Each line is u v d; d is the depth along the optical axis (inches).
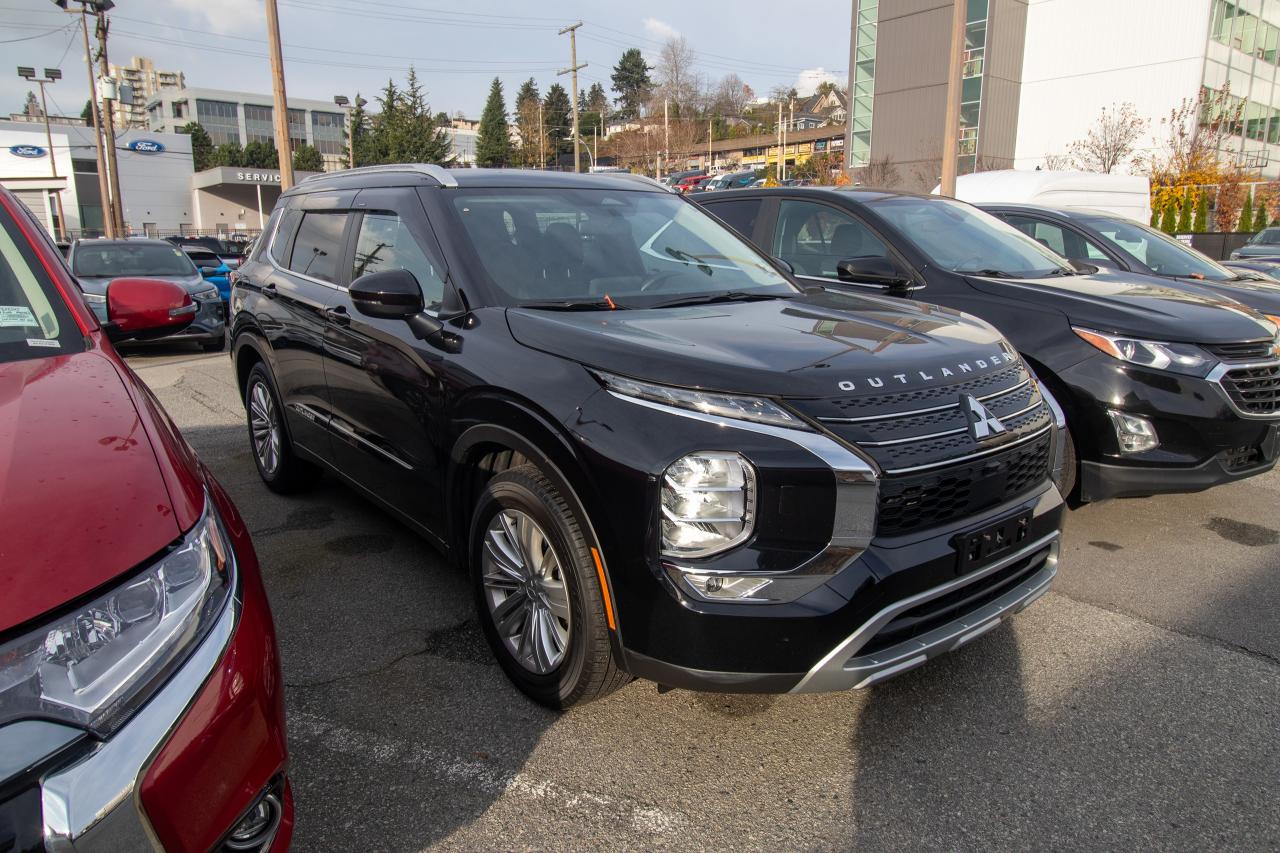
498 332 116.7
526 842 90.2
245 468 223.8
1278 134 1469.0
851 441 93.0
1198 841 90.8
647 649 94.4
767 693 92.6
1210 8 1176.2
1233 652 131.0
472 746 106.6
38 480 61.7
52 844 50.2
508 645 117.5
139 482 64.4
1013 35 1306.6
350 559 164.6
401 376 131.6
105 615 55.7
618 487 93.7
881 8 1386.6
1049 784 100.1
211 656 61.1
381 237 148.7
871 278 183.0
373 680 121.8
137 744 54.7
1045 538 112.4
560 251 137.2
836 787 99.4
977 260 204.7
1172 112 1130.0
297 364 169.5
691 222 162.6
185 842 56.6
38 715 51.6
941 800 97.3
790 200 230.5
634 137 2743.6
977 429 101.7
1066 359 170.4
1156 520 191.8
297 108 3914.9
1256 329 172.7
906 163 1387.8
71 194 2198.6
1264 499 206.8
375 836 90.8
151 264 457.4
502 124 3253.0
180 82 6023.6
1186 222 976.9
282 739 66.6
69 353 86.4
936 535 97.8
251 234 2235.5
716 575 90.4
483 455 120.6
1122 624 140.3
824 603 90.3
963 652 130.9
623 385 97.7
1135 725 111.8
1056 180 448.5
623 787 99.1
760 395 93.3
